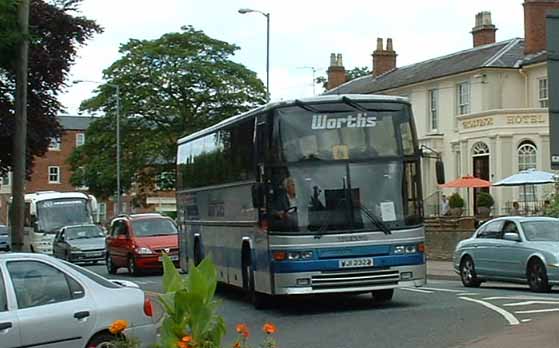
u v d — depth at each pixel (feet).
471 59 164.96
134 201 223.92
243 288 66.39
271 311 62.69
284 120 59.26
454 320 52.49
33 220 153.28
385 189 59.41
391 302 64.13
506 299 63.62
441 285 82.74
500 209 146.51
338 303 65.82
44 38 87.92
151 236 105.60
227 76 213.66
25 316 35.73
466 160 155.53
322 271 57.88
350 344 45.57
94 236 138.92
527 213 120.06
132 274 104.58
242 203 65.57
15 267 36.52
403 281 58.95
